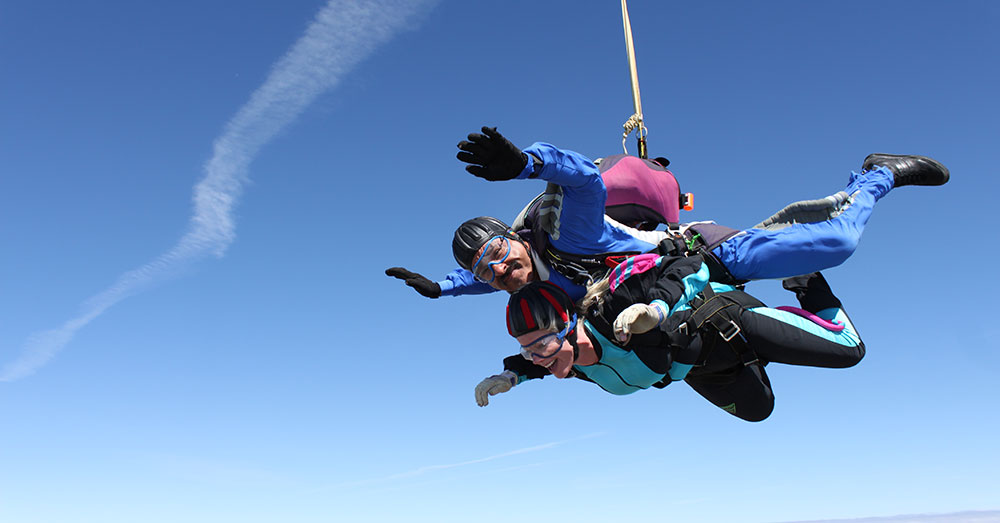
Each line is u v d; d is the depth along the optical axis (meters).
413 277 3.82
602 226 3.08
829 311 3.81
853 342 3.74
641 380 3.23
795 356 3.62
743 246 3.36
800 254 3.34
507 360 3.63
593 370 3.36
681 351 3.25
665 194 3.49
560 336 2.97
